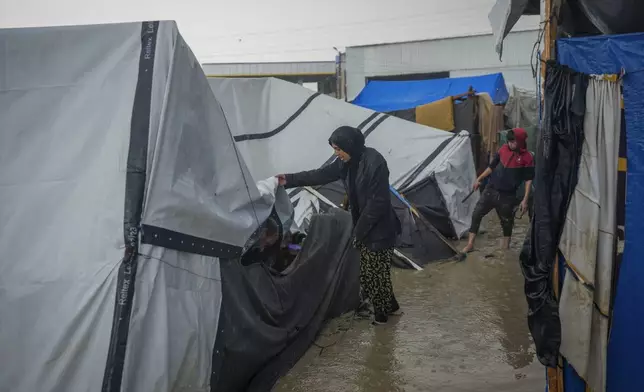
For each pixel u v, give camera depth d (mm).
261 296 3348
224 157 2951
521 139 6340
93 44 2682
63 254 2465
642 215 2531
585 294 2562
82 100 2637
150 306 2453
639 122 2523
